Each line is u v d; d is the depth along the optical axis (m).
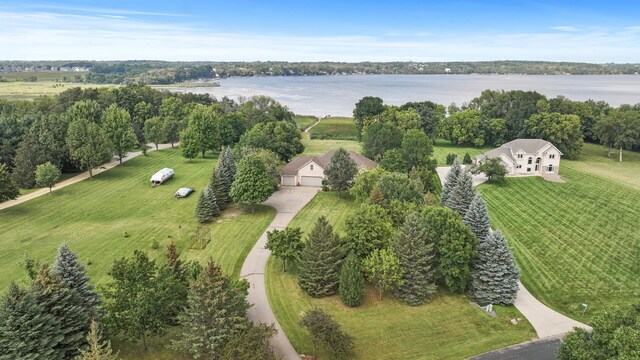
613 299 42.94
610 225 60.72
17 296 27.53
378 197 53.25
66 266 31.31
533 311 40.53
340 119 167.00
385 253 41.00
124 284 30.42
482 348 34.69
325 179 74.75
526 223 62.19
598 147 116.19
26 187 74.62
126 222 60.41
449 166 93.31
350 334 35.84
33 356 26.33
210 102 156.25
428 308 40.41
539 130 109.19
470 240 42.66
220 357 28.31
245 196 62.94
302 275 42.44
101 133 84.94
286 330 36.12
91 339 25.64
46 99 137.62
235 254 50.47
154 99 146.62
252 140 88.88
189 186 77.69
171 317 32.47
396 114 125.50
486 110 125.50
